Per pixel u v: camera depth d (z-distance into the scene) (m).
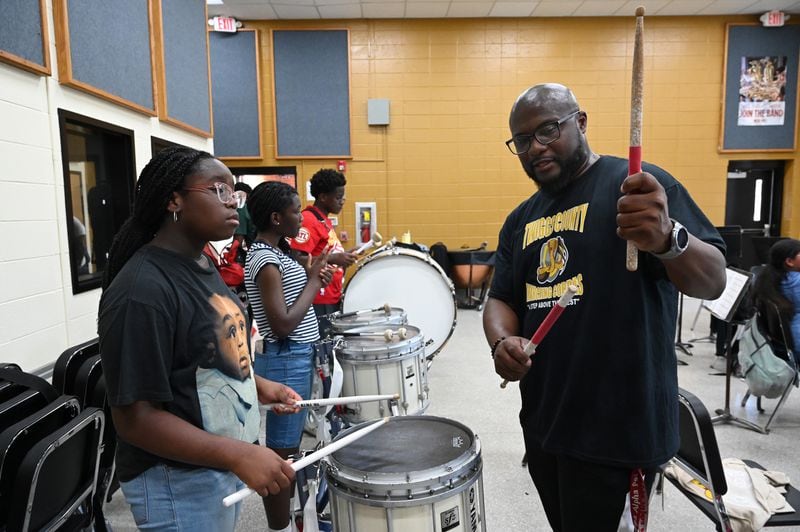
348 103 6.79
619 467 1.14
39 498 1.24
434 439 1.41
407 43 6.73
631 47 6.71
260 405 1.39
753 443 2.85
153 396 0.95
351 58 6.73
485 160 6.91
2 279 2.04
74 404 1.46
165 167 1.04
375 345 2.15
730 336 3.11
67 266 2.45
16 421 1.42
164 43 3.58
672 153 6.91
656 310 1.14
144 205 1.06
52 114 2.35
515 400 3.51
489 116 6.84
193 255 1.10
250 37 6.60
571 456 1.18
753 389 3.07
